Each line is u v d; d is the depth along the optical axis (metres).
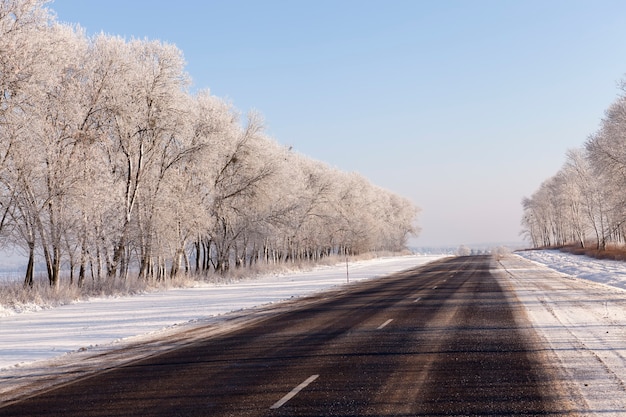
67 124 25.98
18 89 22.69
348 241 80.94
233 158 41.22
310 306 19.59
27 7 22.86
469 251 149.25
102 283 27.48
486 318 14.36
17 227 24.97
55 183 24.55
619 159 42.91
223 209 40.16
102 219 28.78
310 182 61.62
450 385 7.23
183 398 6.98
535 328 12.27
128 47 31.25
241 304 21.67
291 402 6.58
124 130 30.38
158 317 17.66
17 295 22.14
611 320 13.19
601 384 7.08
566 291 21.88
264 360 9.50
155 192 33.41
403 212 126.88
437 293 22.81
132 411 6.43
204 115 37.50
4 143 23.17
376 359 9.22
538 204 127.00
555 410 5.95
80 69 28.09
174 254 36.41
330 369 8.51
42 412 6.57
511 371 7.99
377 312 16.64
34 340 13.29
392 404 6.34
